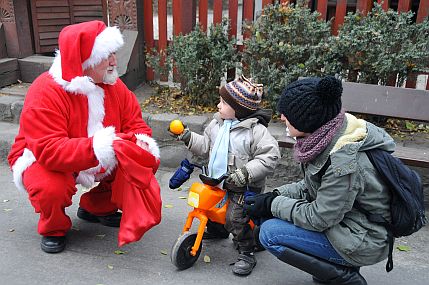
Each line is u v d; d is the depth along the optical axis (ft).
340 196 7.24
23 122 8.91
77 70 8.89
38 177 9.10
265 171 8.81
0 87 16.51
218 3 15.19
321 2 14.46
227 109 9.12
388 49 13.02
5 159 14.23
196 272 9.36
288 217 7.96
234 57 14.35
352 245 7.50
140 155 8.77
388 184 7.33
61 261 9.65
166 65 15.46
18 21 16.72
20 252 9.93
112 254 9.92
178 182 9.29
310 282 9.12
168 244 10.32
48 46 17.83
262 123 9.33
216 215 9.18
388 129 13.70
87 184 9.82
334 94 7.07
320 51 13.41
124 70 15.16
